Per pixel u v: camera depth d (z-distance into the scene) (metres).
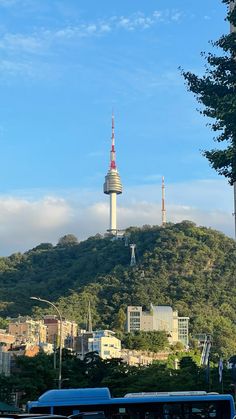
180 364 83.69
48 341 173.50
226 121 20.50
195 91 21.97
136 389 67.38
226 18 21.44
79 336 172.75
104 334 169.12
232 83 21.75
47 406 22.44
